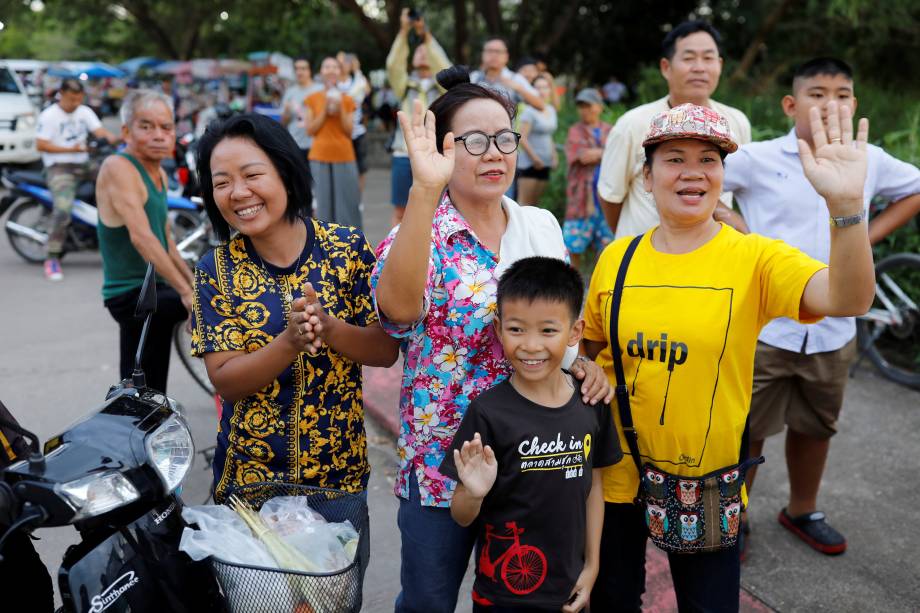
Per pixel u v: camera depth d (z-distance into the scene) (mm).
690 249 2016
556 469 1893
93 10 24906
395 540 3193
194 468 3766
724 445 2004
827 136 1790
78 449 1619
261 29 24469
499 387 1934
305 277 2014
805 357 2844
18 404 4438
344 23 23453
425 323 1940
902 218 2969
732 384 1980
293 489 1927
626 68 18578
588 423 1944
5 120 11500
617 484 2121
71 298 6586
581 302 1899
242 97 20109
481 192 1924
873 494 3486
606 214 3398
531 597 1935
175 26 26688
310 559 1755
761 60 14938
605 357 2162
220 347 1921
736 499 2021
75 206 7223
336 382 2018
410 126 1708
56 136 7062
